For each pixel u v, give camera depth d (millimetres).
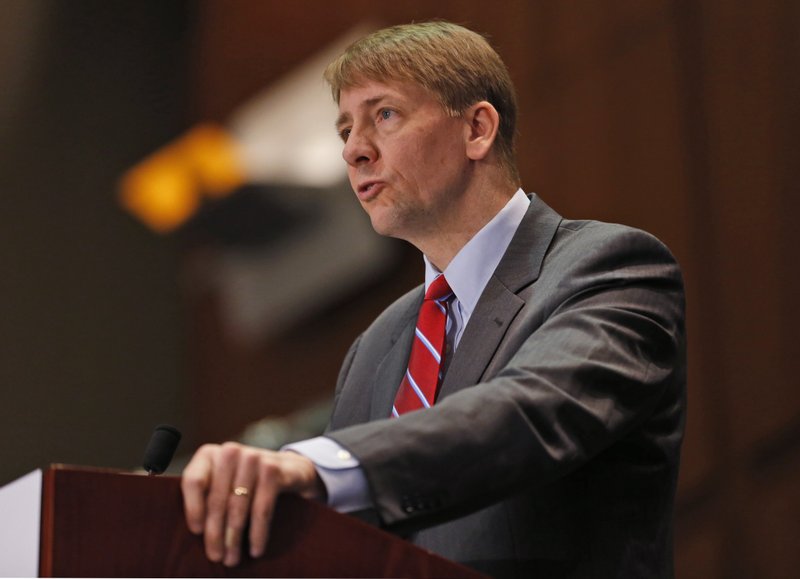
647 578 5891
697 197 11992
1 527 4176
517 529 5793
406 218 6926
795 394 10836
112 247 20578
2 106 20969
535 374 5273
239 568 4055
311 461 4461
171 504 4008
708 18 12133
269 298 18500
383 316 7508
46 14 21109
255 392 18719
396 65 6992
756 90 11547
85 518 3857
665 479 6145
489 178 7031
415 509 4543
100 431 20188
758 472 11031
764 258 11242
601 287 6051
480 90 7109
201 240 19625
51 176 20891
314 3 18578
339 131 7285
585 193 13320
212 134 19641
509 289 6469
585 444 5184
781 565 10758
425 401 6480
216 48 20453
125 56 21188
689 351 11773
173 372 20125
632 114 12875
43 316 20516
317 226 17797
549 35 14070
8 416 20203
